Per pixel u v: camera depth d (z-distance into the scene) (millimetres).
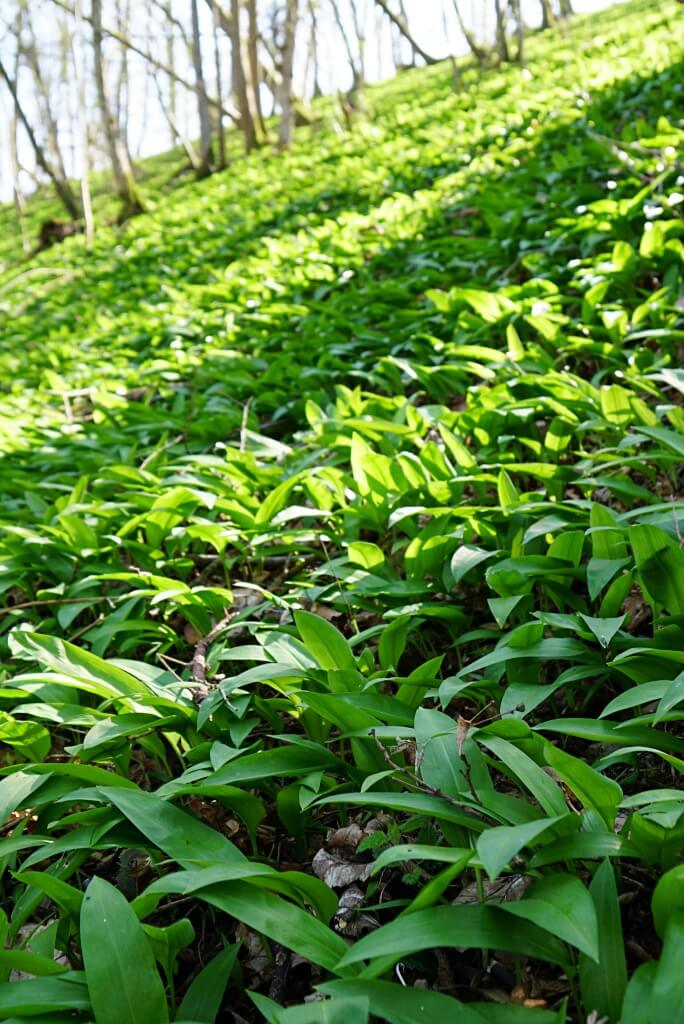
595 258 5891
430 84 27062
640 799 1660
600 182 8070
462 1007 1466
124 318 10539
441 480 3539
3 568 3760
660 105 10344
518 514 3090
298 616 2443
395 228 9539
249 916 1671
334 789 2129
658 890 1514
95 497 4480
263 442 4742
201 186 21906
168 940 1844
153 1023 1551
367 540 3879
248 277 10180
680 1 20891
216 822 2568
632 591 2971
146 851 2318
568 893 1459
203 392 6695
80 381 8406
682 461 3123
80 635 3449
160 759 2799
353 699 2236
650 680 2215
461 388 5145
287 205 14281
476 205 8977
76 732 3166
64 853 2422
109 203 28719
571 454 4152
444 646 3109
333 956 1628
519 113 13797
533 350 4828
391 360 5207
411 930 1502
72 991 1635
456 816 1743
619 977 1493
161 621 3670
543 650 2301
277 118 33438
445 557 3094
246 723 2463
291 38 21656
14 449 6391
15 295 17016
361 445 3568
